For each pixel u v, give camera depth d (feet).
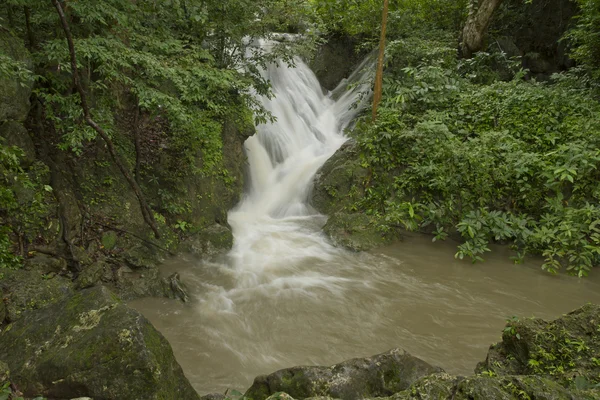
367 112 38.86
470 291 21.90
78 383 9.88
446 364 16.12
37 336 11.23
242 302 20.44
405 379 12.13
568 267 23.52
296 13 30.94
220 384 14.79
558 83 37.04
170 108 20.58
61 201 20.75
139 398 9.91
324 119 42.22
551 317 19.56
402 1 44.88
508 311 20.06
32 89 20.29
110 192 22.94
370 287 22.18
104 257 21.22
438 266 24.63
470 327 18.69
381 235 27.27
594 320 11.93
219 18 27.78
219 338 17.60
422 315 19.63
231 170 29.19
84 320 11.16
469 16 40.65
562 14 43.50
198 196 26.22
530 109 30.94
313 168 34.58
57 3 15.81
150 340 10.56
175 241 24.20
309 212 32.07
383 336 17.99
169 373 10.80
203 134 25.38
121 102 25.75
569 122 29.14
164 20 24.63
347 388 11.74
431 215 27.50
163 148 26.14
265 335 17.97
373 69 41.09
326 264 24.73
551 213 26.35
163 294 20.27
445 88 34.24
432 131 29.37
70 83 21.06
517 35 46.60
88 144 23.07
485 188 27.32
